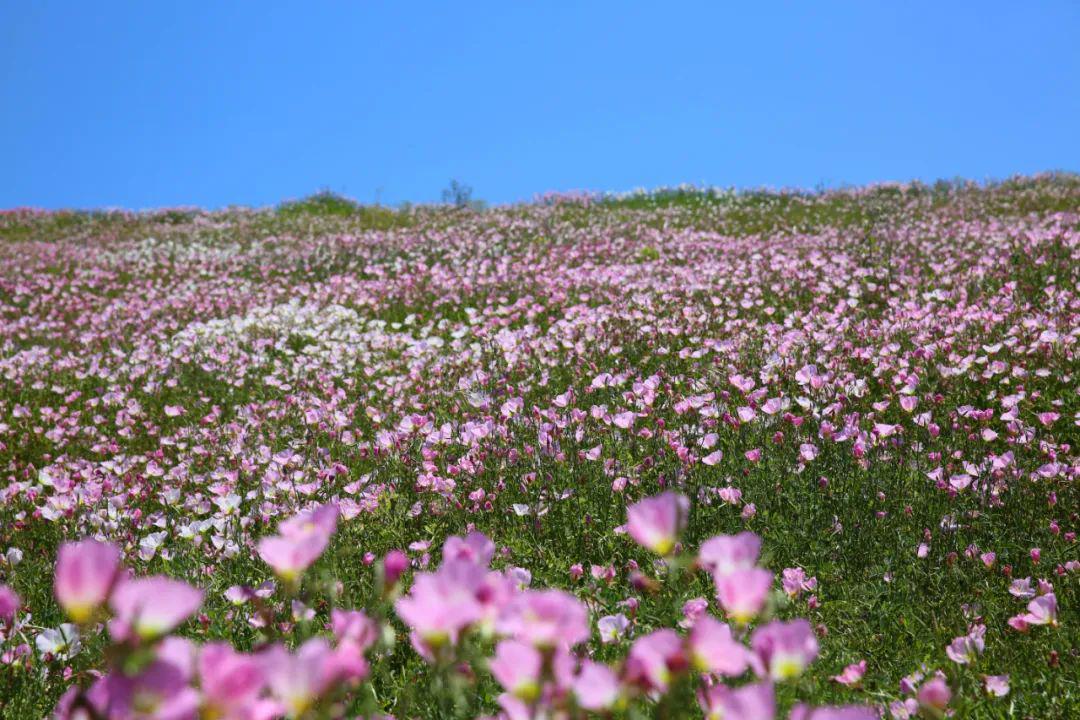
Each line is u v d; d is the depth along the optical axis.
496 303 10.23
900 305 8.05
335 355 8.33
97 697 1.03
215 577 3.43
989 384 5.82
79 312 11.95
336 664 1.18
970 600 3.34
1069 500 4.08
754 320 8.05
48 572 3.74
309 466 4.83
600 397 6.05
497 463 4.60
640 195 23.83
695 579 3.02
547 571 3.56
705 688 1.31
